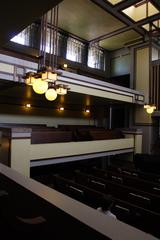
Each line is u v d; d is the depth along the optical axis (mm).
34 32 6984
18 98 7414
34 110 8047
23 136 4574
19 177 1902
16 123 7477
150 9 6297
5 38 2633
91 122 10156
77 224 1122
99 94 6492
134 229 1021
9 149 4402
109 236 950
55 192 1532
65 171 7512
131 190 3736
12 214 1700
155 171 6508
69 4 6008
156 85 8367
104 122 10023
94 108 10094
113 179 4926
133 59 9180
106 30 7668
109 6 6090
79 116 9617
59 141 5895
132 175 5246
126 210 2984
